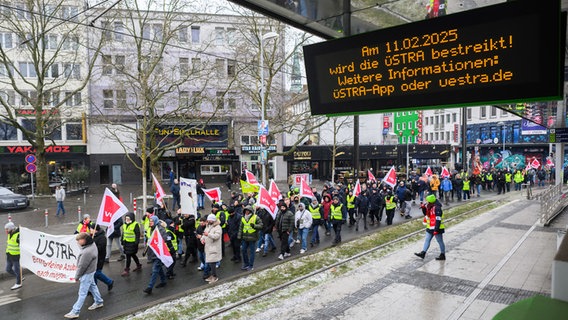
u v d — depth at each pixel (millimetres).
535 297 3244
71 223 19312
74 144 39562
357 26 8625
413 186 26562
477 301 8695
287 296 9438
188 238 12773
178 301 9352
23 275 12062
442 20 5555
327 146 41688
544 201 17188
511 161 51000
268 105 33062
